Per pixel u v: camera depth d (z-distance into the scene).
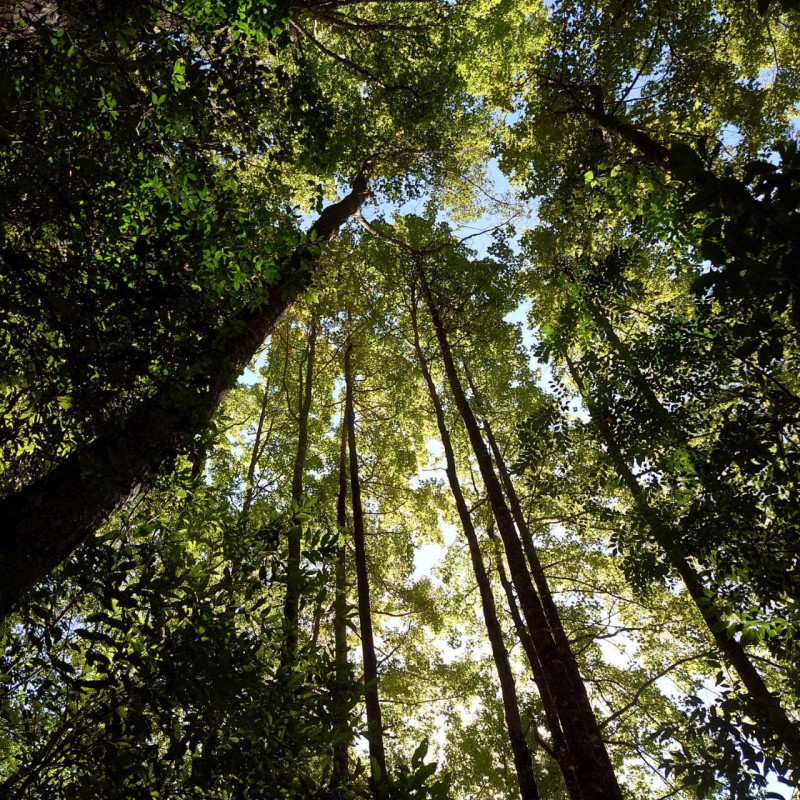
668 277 9.27
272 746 2.42
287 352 11.59
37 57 2.95
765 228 2.05
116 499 3.08
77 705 2.53
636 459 5.71
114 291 2.82
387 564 11.80
